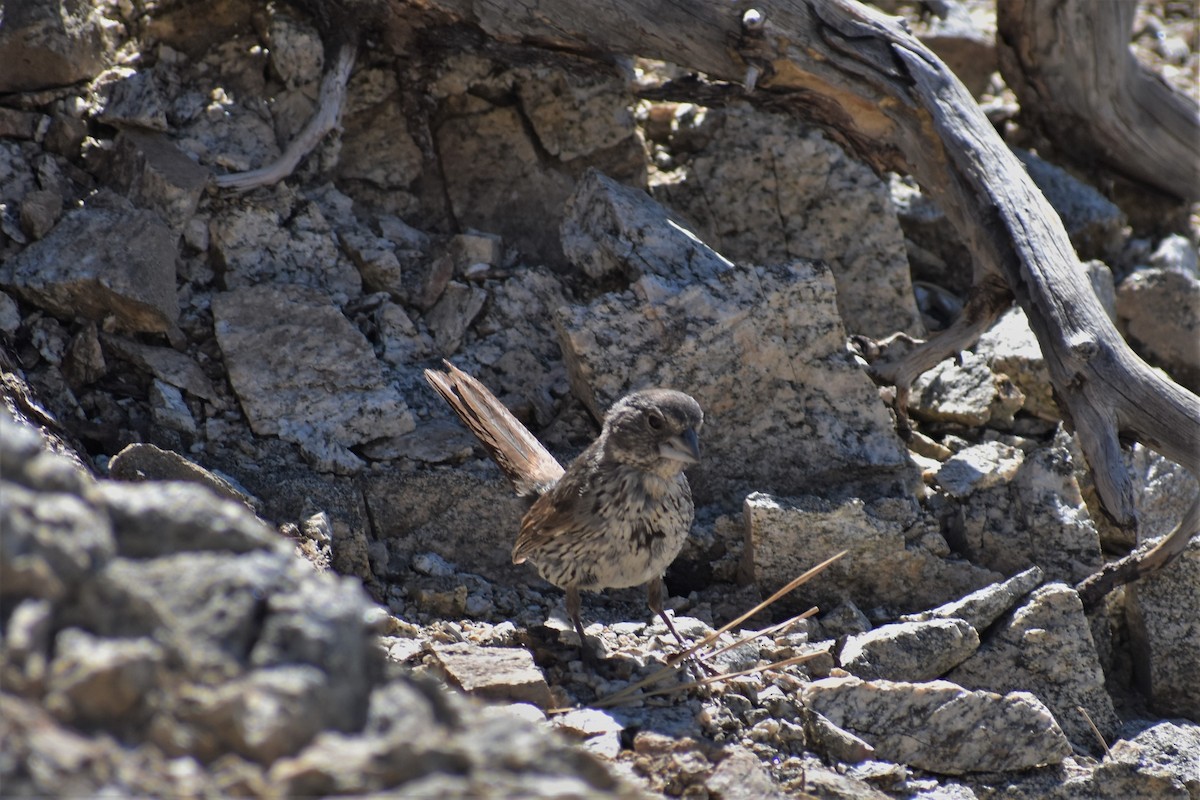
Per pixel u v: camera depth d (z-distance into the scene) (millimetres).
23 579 4227
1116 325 13695
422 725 4512
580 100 12969
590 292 12133
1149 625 10133
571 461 10758
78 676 4098
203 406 10602
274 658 4383
